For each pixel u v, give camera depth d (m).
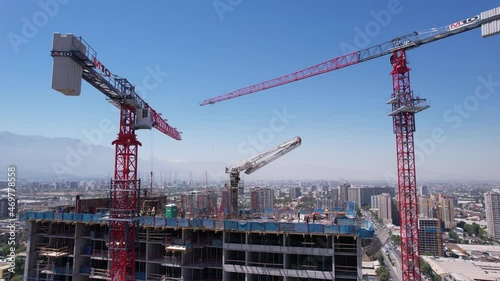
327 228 56.97
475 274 180.12
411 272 103.62
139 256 68.06
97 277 66.94
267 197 150.50
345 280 57.62
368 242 59.28
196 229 63.22
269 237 62.88
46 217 70.50
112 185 69.19
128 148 72.31
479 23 87.12
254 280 61.84
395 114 107.50
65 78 48.38
